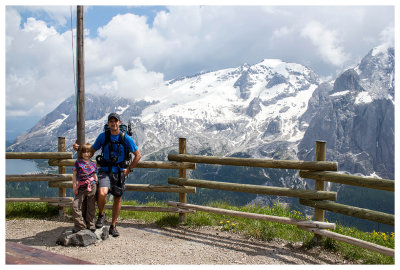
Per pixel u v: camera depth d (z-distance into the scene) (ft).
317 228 13.97
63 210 18.06
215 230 16.38
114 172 14.83
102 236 14.32
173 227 16.71
